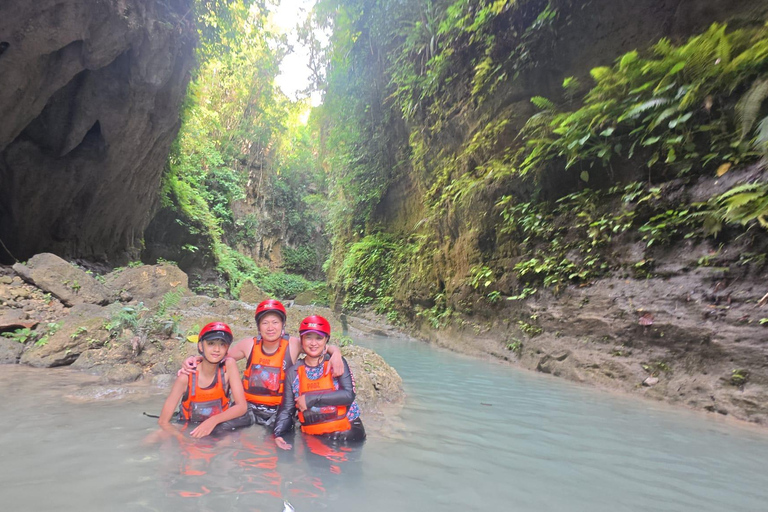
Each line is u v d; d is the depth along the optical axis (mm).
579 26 6934
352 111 16391
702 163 4902
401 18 12750
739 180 4359
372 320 13992
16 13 6926
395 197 15258
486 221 8547
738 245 4402
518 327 7336
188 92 13258
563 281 6559
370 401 4230
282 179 36094
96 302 7422
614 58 6457
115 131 10328
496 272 8156
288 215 35562
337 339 6523
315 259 36219
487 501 2193
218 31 11852
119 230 13445
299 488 2197
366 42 14820
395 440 3137
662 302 5039
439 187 10820
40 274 7223
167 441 2820
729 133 4594
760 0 4668
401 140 14469
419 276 11602
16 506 1882
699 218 4789
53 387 4215
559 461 2834
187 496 2035
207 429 2975
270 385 3424
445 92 10531
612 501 2254
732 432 3547
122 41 8508
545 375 6168
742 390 4051
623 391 5066
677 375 4680
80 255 11758
